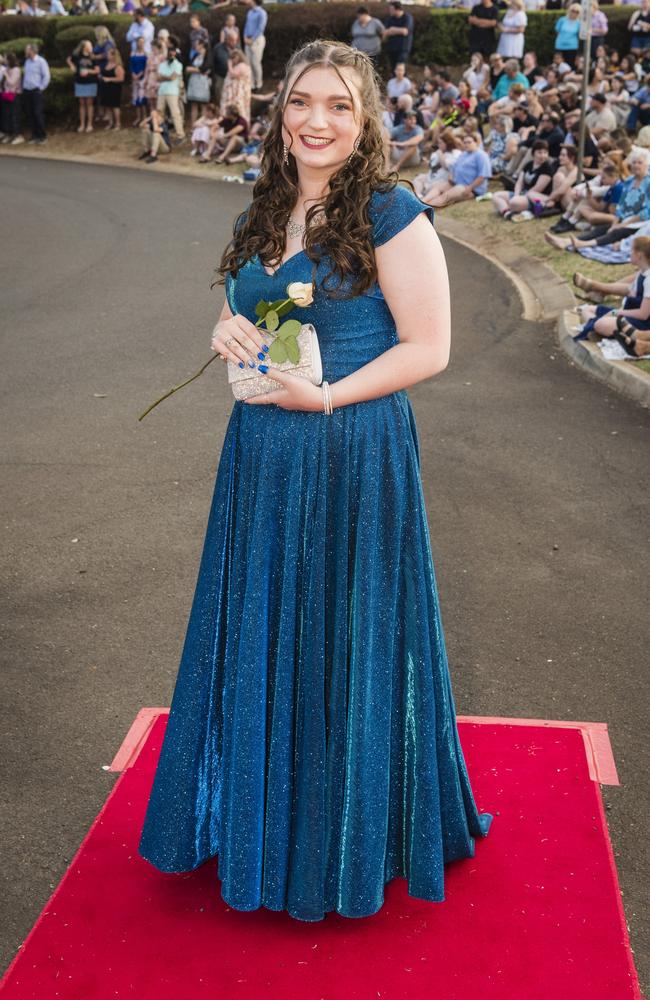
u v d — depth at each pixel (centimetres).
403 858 282
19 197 1623
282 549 257
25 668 407
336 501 254
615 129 1221
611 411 705
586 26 1148
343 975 259
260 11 1997
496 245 1212
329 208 241
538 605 453
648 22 1848
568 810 320
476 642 424
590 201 1131
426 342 248
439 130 1631
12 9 2870
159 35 1927
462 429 672
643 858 305
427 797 271
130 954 267
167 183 1727
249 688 259
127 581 476
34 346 882
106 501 564
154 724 371
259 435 258
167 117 2012
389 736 265
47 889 296
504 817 317
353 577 256
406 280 244
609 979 257
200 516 543
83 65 2102
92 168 1903
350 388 248
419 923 276
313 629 255
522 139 1397
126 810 324
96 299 1033
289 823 264
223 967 262
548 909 280
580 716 373
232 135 1838
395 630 265
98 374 801
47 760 353
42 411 718
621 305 897
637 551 503
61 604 456
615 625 436
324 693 258
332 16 2061
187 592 466
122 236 1327
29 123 2219
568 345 836
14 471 609
